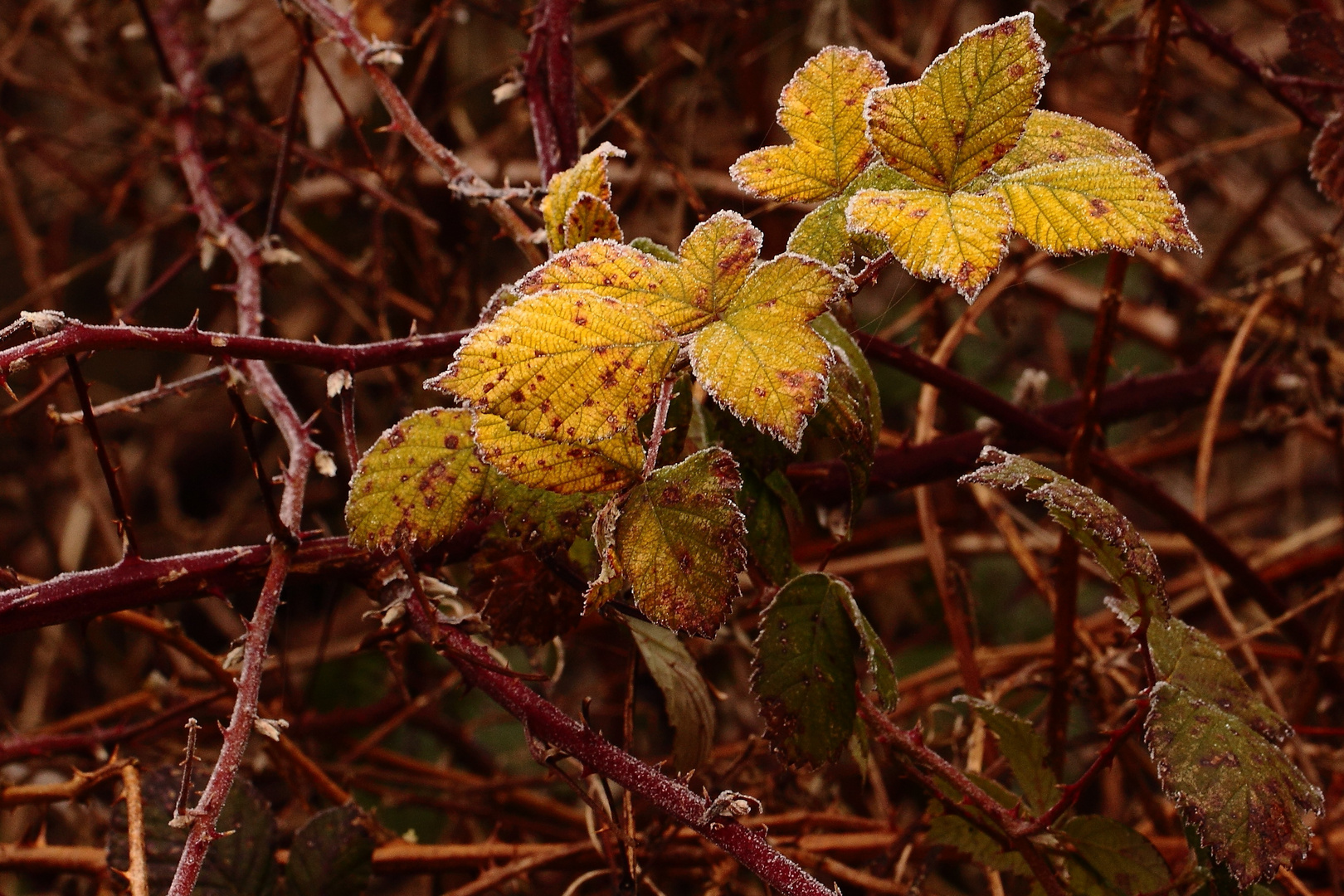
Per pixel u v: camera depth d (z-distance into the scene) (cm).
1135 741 118
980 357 203
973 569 183
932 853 104
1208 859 93
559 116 101
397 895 164
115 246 171
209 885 99
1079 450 106
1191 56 208
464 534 96
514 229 99
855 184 89
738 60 169
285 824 125
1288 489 205
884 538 181
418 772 154
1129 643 111
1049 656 142
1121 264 103
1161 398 129
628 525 87
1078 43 109
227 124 155
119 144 200
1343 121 101
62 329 89
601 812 93
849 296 87
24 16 179
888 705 90
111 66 178
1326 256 123
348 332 205
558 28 101
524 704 91
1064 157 89
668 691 95
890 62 176
